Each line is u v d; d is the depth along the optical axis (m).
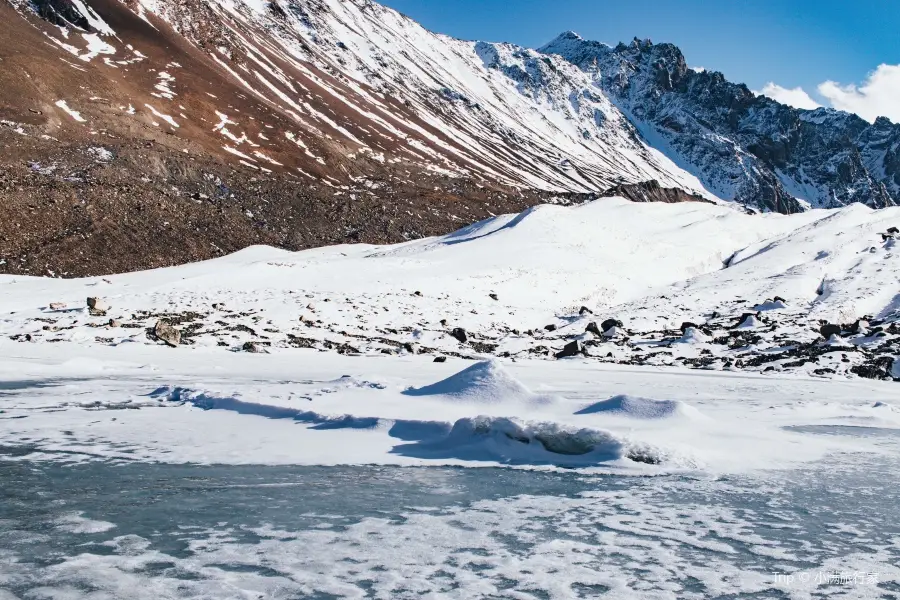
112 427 13.76
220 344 29.55
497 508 9.06
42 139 70.25
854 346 32.66
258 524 8.13
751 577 6.70
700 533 8.09
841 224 60.97
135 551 7.11
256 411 15.52
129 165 70.81
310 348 30.30
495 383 16.52
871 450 13.52
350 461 11.67
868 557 7.31
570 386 22.28
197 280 39.69
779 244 57.78
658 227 62.78
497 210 100.69
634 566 6.96
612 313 42.66
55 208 58.91
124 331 29.97
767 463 12.12
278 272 42.75
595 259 52.25
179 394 17.36
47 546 7.21
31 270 51.03
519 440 12.70
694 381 25.28
